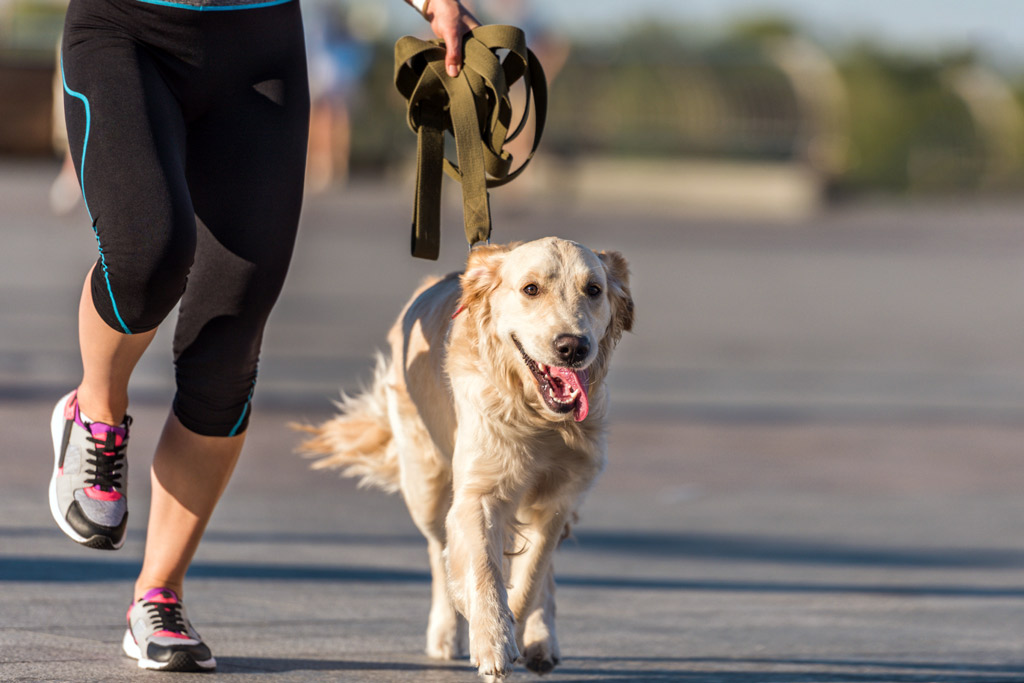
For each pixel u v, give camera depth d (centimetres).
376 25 4366
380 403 711
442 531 660
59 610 619
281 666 566
